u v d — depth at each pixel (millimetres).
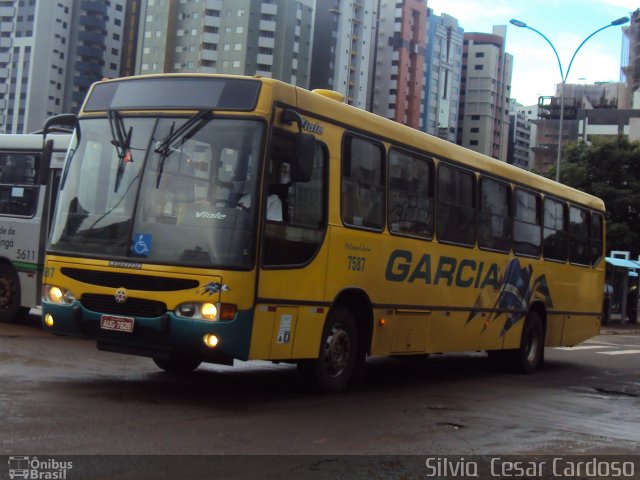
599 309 17047
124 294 8016
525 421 8914
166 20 101188
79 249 8375
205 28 99500
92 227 8375
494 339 12945
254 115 8094
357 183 9539
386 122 10164
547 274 14594
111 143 8555
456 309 11773
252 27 98562
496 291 12891
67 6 99375
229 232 7855
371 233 9758
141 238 8078
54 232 8641
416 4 119562
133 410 7621
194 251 7855
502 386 12094
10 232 13773
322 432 7363
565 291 15383
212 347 7703
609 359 18578
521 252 13664
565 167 41438
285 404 8625
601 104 113188
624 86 107062
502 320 13125
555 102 105125
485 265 12508
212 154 8102
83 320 8234
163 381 9602
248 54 98500
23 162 13820
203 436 6781
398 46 118125
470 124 133250
